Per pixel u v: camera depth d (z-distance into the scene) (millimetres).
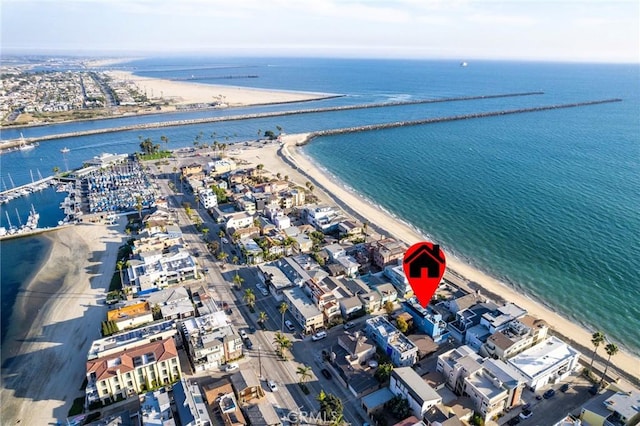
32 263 161250
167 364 101938
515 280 154250
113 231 186875
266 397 99125
